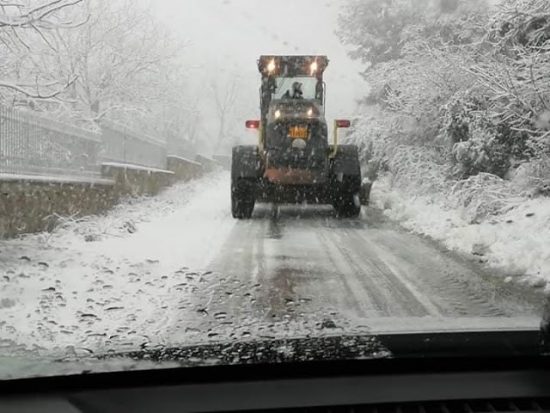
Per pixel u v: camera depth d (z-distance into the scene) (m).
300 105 10.77
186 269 6.39
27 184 7.88
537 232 7.57
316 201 11.15
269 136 10.62
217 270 6.37
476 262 6.93
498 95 10.12
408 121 15.12
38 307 4.76
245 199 10.84
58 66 17.88
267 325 4.19
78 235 8.30
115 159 14.08
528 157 10.68
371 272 6.36
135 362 3.03
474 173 11.84
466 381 2.70
